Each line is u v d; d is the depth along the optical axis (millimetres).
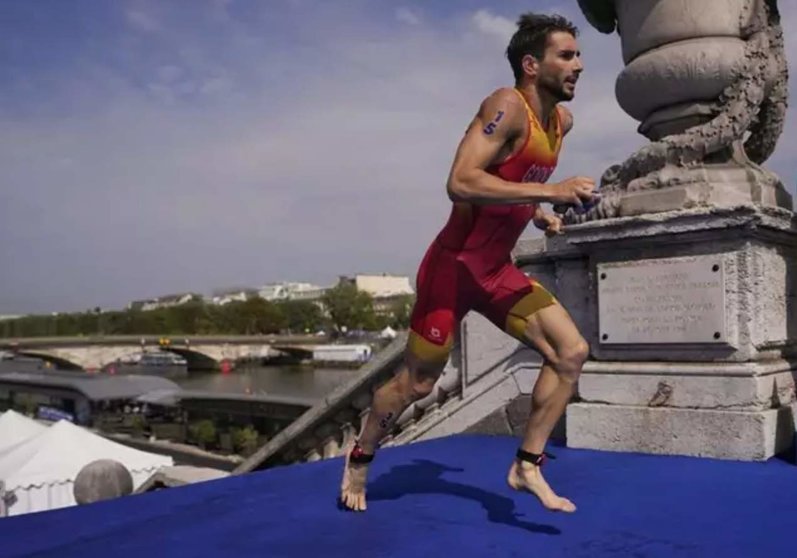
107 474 9539
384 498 4648
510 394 6926
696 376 5523
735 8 5734
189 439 46562
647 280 5785
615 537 3727
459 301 3986
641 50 6039
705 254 5539
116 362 112375
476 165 3613
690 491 4547
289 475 5539
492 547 3627
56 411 56281
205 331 143875
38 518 4418
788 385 5656
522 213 3867
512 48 3814
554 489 4691
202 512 4488
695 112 5824
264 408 44469
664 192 5715
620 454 5684
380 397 4211
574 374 3854
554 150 3898
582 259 6359
